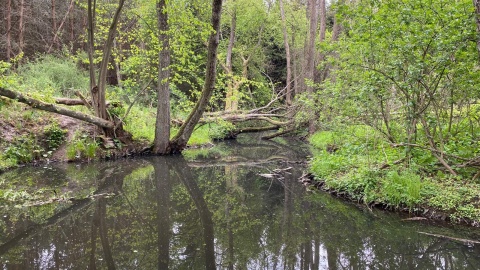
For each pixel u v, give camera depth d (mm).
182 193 7652
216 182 8758
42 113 10758
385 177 6562
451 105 6359
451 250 4625
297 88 23688
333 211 6359
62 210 6332
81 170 9508
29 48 20562
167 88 11695
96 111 11039
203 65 21828
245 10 22531
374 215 5996
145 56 12656
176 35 10109
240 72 25891
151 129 13086
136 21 15734
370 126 7668
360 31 6449
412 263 4375
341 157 8031
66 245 4820
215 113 16812
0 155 9109
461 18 5188
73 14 19922
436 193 5781
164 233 5328
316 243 5027
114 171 9602
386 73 6270
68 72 15070
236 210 6508
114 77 21266
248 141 17781
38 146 10078
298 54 26781
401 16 5887
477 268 4176
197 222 5840
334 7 6383
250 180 8977
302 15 24797
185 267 4238
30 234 5188
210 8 11461
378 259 4508
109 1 14289
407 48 5746
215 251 4742
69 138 10773
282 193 7652
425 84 5914
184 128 12055
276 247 4902
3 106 9820
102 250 4680
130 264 4285
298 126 18281
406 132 7168
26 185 7816
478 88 5812
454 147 6422
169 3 9203
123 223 5715
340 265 4359
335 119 9766
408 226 5430
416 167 6453
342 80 8172
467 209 5312
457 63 5594
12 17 18656
